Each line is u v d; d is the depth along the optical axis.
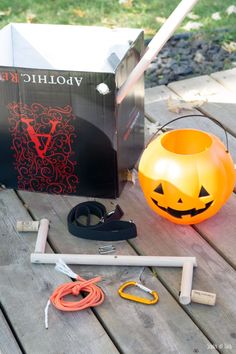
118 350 1.60
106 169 2.04
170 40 3.50
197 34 3.54
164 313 1.67
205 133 1.95
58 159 2.06
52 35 2.25
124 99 2.02
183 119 2.47
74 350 1.59
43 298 1.74
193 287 1.75
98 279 1.76
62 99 1.95
